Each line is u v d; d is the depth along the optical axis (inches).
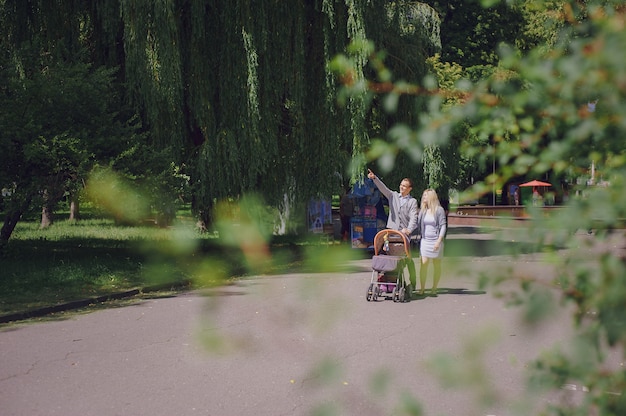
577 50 70.4
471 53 1344.7
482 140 78.6
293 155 767.7
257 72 696.4
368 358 301.9
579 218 73.3
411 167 787.4
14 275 534.0
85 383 270.8
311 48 742.5
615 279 71.5
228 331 349.7
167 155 604.7
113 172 531.2
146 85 649.0
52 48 695.7
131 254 691.4
